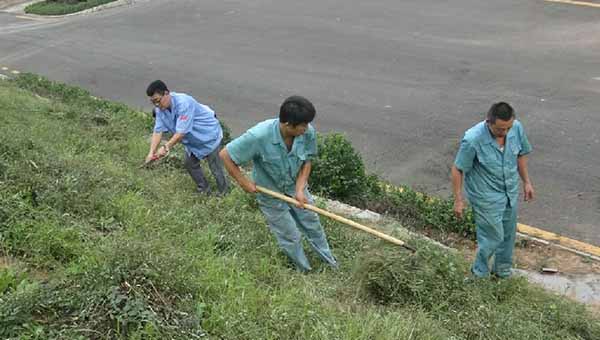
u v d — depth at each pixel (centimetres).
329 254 546
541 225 706
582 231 689
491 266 588
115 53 1563
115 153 800
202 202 652
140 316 362
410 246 515
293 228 520
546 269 611
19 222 482
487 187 527
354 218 662
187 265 440
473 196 536
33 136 745
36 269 450
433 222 705
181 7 1934
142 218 552
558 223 707
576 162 834
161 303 384
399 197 748
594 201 744
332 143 770
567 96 1045
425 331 421
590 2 1534
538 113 988
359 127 1004
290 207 529
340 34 1495
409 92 1127
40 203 532
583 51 1244
